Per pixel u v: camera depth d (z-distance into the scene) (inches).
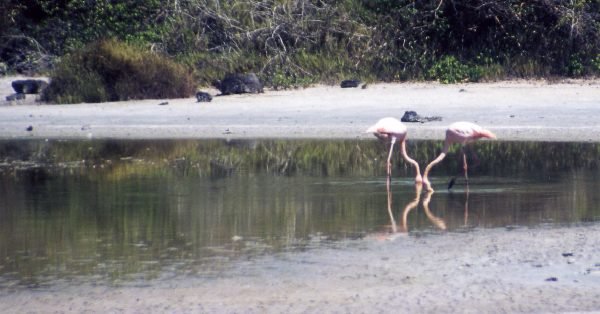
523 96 3110.2
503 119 2642.7
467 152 2155.5
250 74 3444.9
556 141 2303.2
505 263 1027.9
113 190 1664.6
